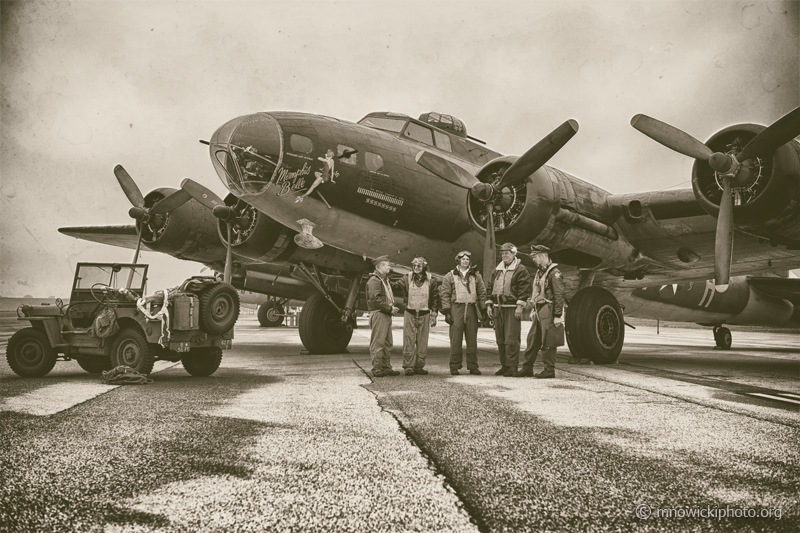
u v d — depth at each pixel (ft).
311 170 25.77
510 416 13.97
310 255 33.58
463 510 7.44
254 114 26.03
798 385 20.76
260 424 12.91
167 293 21.52
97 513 7.32
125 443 11.05
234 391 18.45
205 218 38.24
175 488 8.31
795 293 51.01
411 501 7.79
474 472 9.17
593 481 8.70
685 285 48.11
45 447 10.71
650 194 27.81
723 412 14.62
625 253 29.84
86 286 23.73
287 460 9.85
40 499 7.84
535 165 25.04
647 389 19.19
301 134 25.81
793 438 11.60
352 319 37.14
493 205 26.14
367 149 27.53
